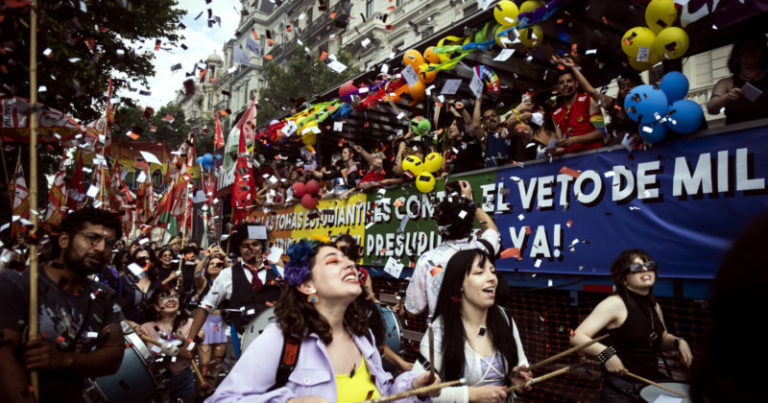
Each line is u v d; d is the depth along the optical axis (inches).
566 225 160.9
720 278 26.6
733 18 151.6
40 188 419.8
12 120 104.3
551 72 246.1
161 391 137.2
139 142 470.9
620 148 148.9
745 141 121.1
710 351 26.7
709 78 360.5
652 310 115.2
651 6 166.6
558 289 168.2
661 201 136.6
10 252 86.3
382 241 240.7
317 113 333.7
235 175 388.8
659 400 88.5
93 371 87.1
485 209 190.4
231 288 179.0
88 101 281.1
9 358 75.2
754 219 26.8
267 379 70.2
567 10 186.4
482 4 213.8
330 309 77.4
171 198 472.4
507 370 96.8
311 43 1120.8
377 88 267.6
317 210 299.6
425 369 96.7
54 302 85.8
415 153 246.1
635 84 178.2
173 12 545.0
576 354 166.6
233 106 1739.7
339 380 74.6
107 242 90.4
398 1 909.8
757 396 23.6
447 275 100.6
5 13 92.6
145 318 185.2
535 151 210.2
